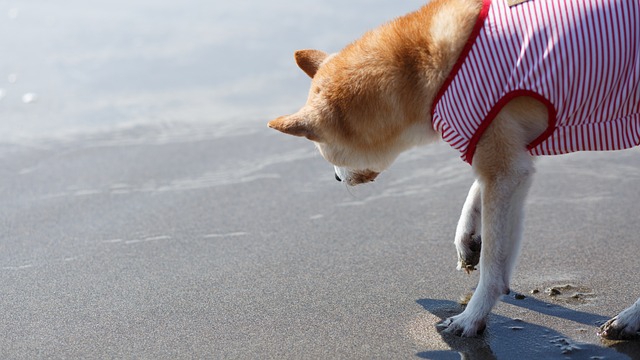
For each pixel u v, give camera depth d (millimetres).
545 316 1517
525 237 1757
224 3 3639
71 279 1675
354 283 1639
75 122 2379
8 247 1782
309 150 2203
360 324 1524
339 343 1479
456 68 1447
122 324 1544
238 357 1457
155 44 3094
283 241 1788
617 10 1408
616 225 1784
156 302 1601
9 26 3260
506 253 1463
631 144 1462
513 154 1442
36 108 2471
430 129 1522
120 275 1684
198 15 3486
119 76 2758
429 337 1484
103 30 3252
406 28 1508
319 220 1866
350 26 3166
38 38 3121
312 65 1645
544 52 1408
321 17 3344
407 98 1499
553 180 1989
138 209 1923
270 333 1509
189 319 1552
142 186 2027
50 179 2062
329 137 1550
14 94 2574
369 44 1528
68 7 3572
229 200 1957
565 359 1414
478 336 1476
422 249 1740
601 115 1438
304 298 1600
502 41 1426
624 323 1440
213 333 1515
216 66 2865
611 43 1403
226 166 2123
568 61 1403
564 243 1729
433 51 1467
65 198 1973
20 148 2225
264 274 1675
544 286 1597
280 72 2793
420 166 2104
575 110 1427
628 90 1421
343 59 1542
